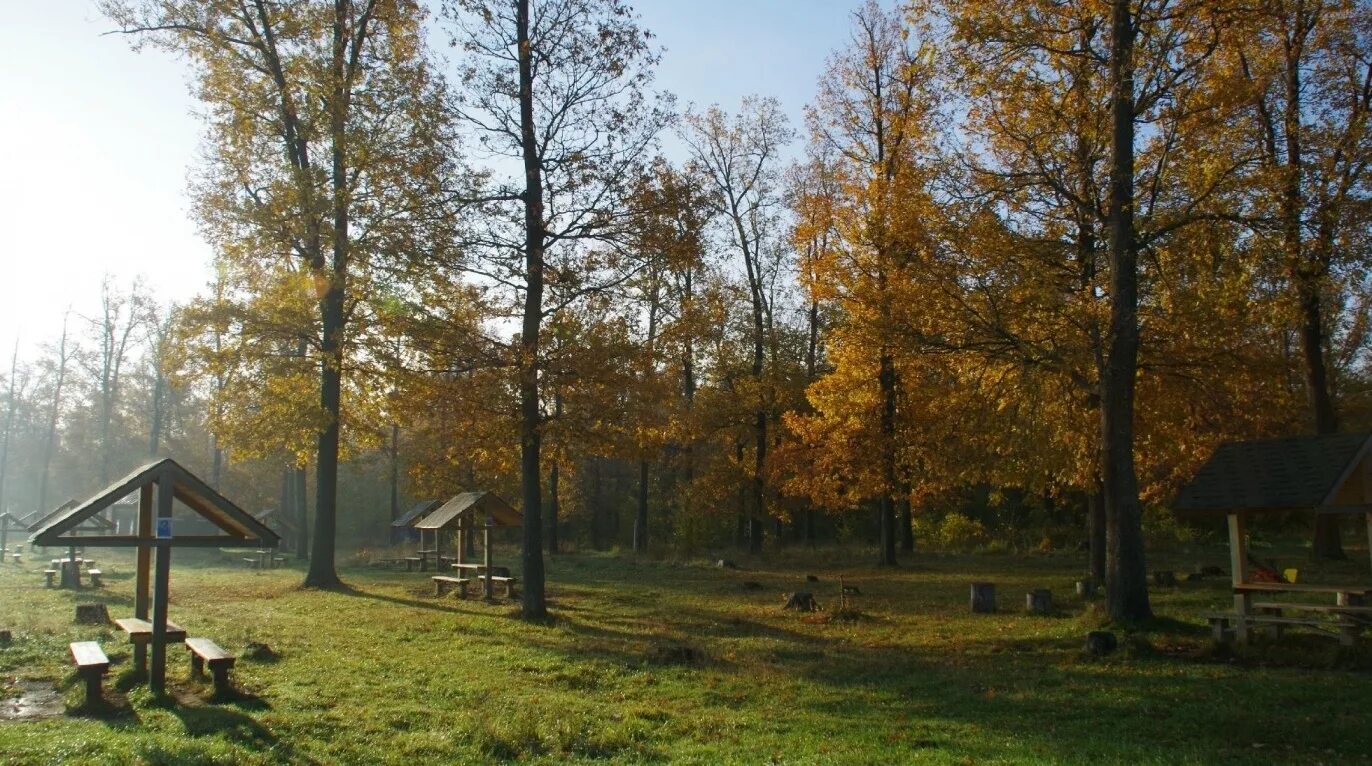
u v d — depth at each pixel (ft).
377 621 53.52
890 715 30.63
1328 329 92.48
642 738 27.94
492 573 74.54
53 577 80.79
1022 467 64.95
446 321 57.82
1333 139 48.52
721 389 126.72
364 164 68.59
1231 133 49.80
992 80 48.47
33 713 29.50
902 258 56.34
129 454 197.36
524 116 56.18
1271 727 27.53
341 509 206.49
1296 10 51.24
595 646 44.60
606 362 55.62
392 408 65.10
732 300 119.75
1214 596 57.21
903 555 110.73
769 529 154.40
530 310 56.90
